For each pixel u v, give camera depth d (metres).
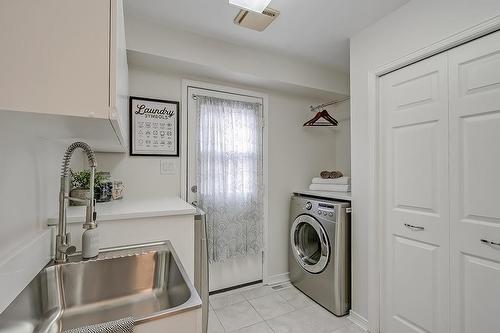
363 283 1.92
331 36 2.05
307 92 2.79
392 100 1.76
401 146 1.70
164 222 1.38
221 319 2.02
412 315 1.62
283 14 1.77
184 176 2.27
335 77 2.78
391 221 1.77
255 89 2.63
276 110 2.77
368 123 1.88
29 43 0.56
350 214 2.12
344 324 1.96
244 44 2.20
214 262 2.39
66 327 0.91
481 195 1.31
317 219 2.27
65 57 0.58
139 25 1.83
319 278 2.24
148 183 2.14
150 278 1.17
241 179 2.51
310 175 2.98
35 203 1.02
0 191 0.76
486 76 1.29
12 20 0.55
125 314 1.00
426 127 1.56
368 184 1.87
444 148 1.46
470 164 1.35
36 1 0.56
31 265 0.89
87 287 1.05
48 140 1.17
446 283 1.45
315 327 1.92
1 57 0.54
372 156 1.84
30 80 0.56
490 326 1.26
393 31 1.72
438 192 1.49
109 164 2.01
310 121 2.79
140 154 2.10
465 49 1.37
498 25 1.21
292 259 2.64
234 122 2.49
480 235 1.30
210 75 2.29
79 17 0.60
